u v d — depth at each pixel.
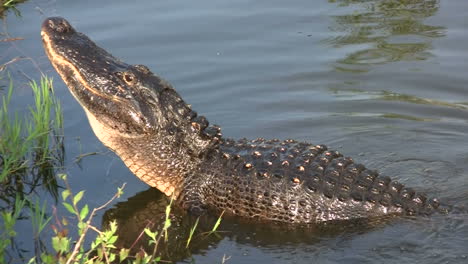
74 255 10.48
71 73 14.33
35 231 13.16
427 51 19.55
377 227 12.96
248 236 13.26
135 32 20.50
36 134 15.67
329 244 12.71
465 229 12.63
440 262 11.77
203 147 14.40
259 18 21.53
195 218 14.00
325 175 13.62
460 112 17.09
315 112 17.38
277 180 13.70
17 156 15.25
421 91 17.97
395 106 17.44
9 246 12.69
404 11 21.91
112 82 14.06
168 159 14.38
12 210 13.94
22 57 19.17
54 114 17.25
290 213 13.56
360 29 20.84
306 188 13.53
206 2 22.55
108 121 14.19
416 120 16.94
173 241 13.17
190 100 17.75
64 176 11.31
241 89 18.19
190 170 14.43
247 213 13.89
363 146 15.96
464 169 14.91
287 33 20.69
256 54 19.67
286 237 13.12
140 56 19.30
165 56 19.42
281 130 16.66
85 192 14.62
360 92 18.06
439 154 15.58
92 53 14.43
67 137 16.48
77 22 20.91
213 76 18.66
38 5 22.11
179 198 14.47
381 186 13.52
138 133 14.15
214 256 12.59
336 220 13.36
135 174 14.73
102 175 15.23
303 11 22.02
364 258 12.12
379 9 22.08
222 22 21.25
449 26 20.78
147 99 14.13
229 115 17.25
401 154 15.61
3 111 16.91
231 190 14.02
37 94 16.50
